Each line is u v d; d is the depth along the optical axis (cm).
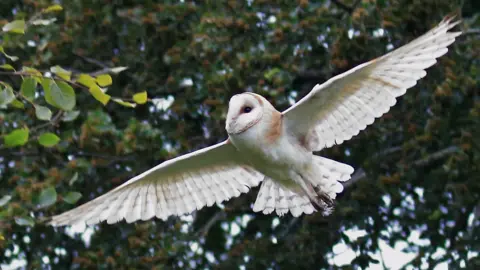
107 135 1355
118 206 966
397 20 1382
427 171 1463
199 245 1408
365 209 1420
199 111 1408
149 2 1448
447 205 1466
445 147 1399
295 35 1422
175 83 1406
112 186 1376
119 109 1454
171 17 1432
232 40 1404
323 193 955
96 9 1452
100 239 1364
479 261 1410
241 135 941
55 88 895
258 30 1423
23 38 1430
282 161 948
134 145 1348
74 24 1450
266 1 1432
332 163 957
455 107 1417
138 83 1438
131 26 1443
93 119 1352
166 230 1390
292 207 988
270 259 1400
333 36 1402
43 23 977
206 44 1384
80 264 1328
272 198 992
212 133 1392
